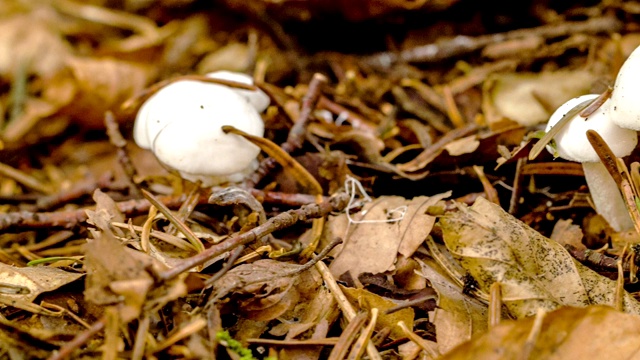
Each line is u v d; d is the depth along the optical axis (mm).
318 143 299
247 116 265
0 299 231
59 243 285
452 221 237
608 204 256
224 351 224
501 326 209
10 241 292
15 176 339
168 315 228
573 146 241
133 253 223
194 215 275
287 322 234
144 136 271
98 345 221
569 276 232
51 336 220
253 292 230
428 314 236
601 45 339
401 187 290
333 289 238
